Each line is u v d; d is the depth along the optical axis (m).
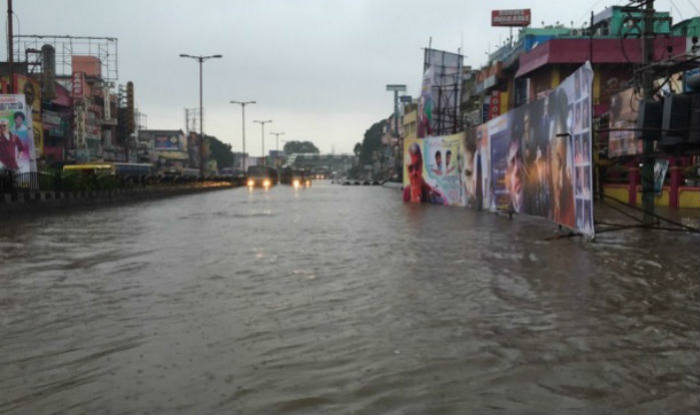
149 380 4.57
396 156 111.88
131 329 6.11
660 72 16.02
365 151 183.12
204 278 9.16
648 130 14.21
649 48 15.81
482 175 26.52
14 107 29.98
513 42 53.91
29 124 30.27
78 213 26.61
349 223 20.09
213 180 86.75
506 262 10.66
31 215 25.16
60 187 33.09
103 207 32.19
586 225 13.68
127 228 18.41
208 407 4.02
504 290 8.05
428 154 34.38
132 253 12.21
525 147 19.86
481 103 50.25
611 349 5.29
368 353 5.22
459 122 46.47
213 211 28.05
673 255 11.32
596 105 37.41
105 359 5.11
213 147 180.38
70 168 47.56
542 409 3.96
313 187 91.25
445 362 4.95
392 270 9.84
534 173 18.81
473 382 4.47
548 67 39.19
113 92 84.25
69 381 4.56
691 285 8.30
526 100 43.47
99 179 39.34
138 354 5.24
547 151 17.19
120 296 7.79
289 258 11.38
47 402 4.14
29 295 7.88
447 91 46.00
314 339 5.68
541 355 5.13
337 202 37.78
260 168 89.69
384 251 12.35
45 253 12.27
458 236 15.35
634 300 7.34
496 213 24.31
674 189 26.19
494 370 4.74
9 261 11.09
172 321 6.44
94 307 7.14
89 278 9.20
